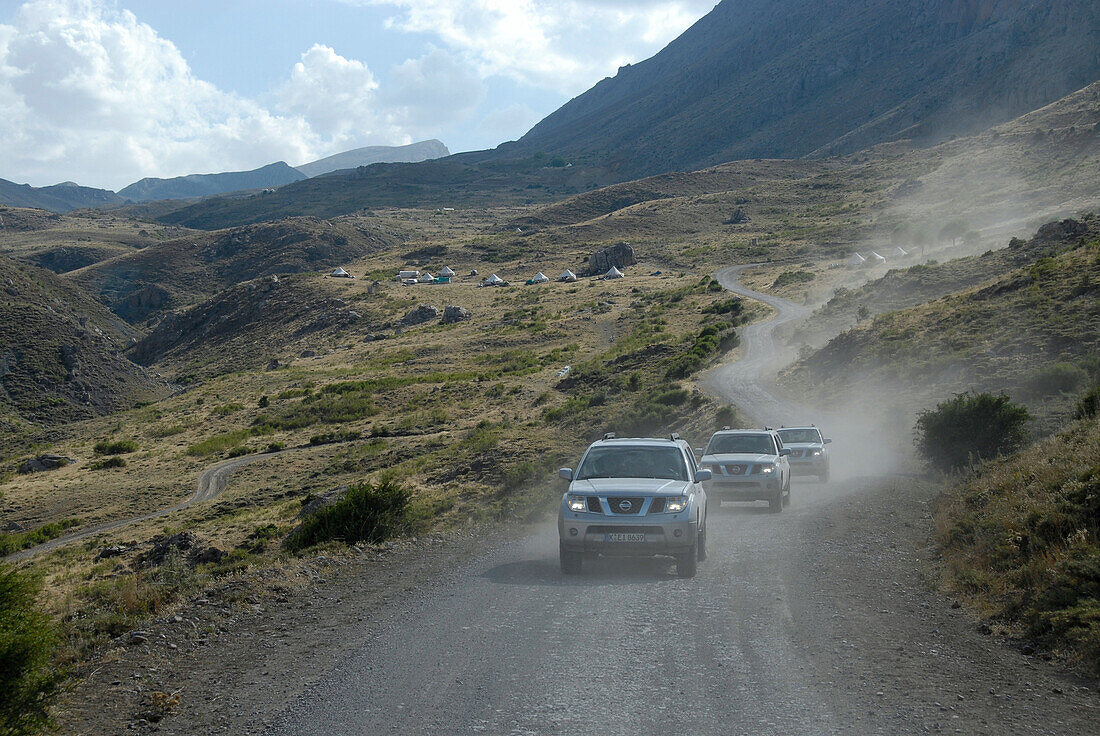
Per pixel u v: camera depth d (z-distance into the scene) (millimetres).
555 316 115750
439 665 6488
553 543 13141
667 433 40750
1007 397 20938
